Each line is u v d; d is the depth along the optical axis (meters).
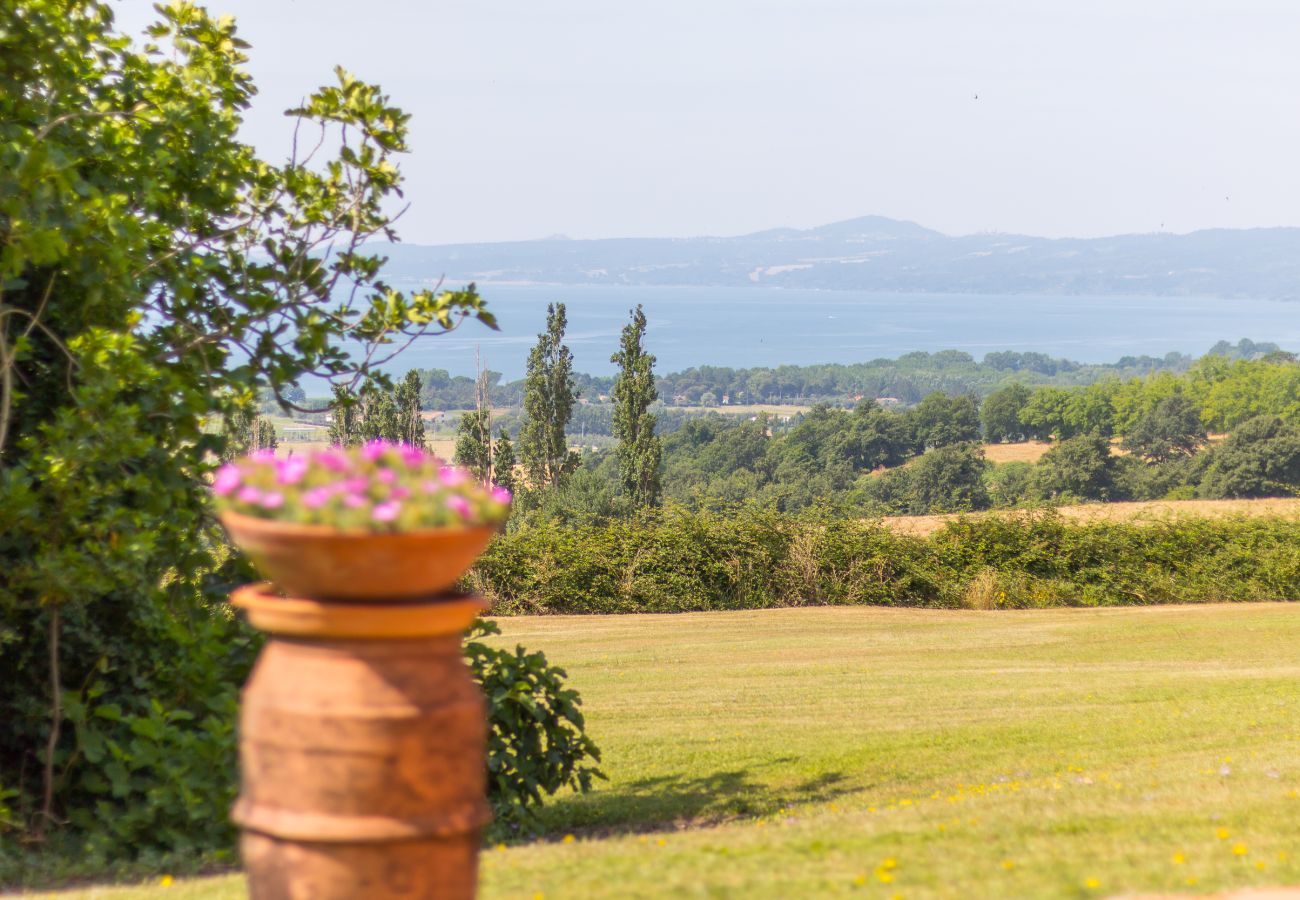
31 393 7.89
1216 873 4.90
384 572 3.24
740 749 11.61
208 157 8.70
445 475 3.54
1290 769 8.25
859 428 108.88
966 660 18.16
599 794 9.80
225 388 8.85
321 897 3.21
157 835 7.00
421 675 3.30
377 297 8.56
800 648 19.45
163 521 7.80
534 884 5.02
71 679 7.66
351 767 3.21
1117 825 6.14
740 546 25.31
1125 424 117.50
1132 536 26.36
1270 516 27.20
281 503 3.27
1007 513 26.88
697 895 4.59
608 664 17.81
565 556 24.56
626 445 51.03
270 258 8.77
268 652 3.38
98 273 7.38
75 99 8.16
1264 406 106.62
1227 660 17.98
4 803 7.31
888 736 12.08
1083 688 15.09
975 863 5.18
